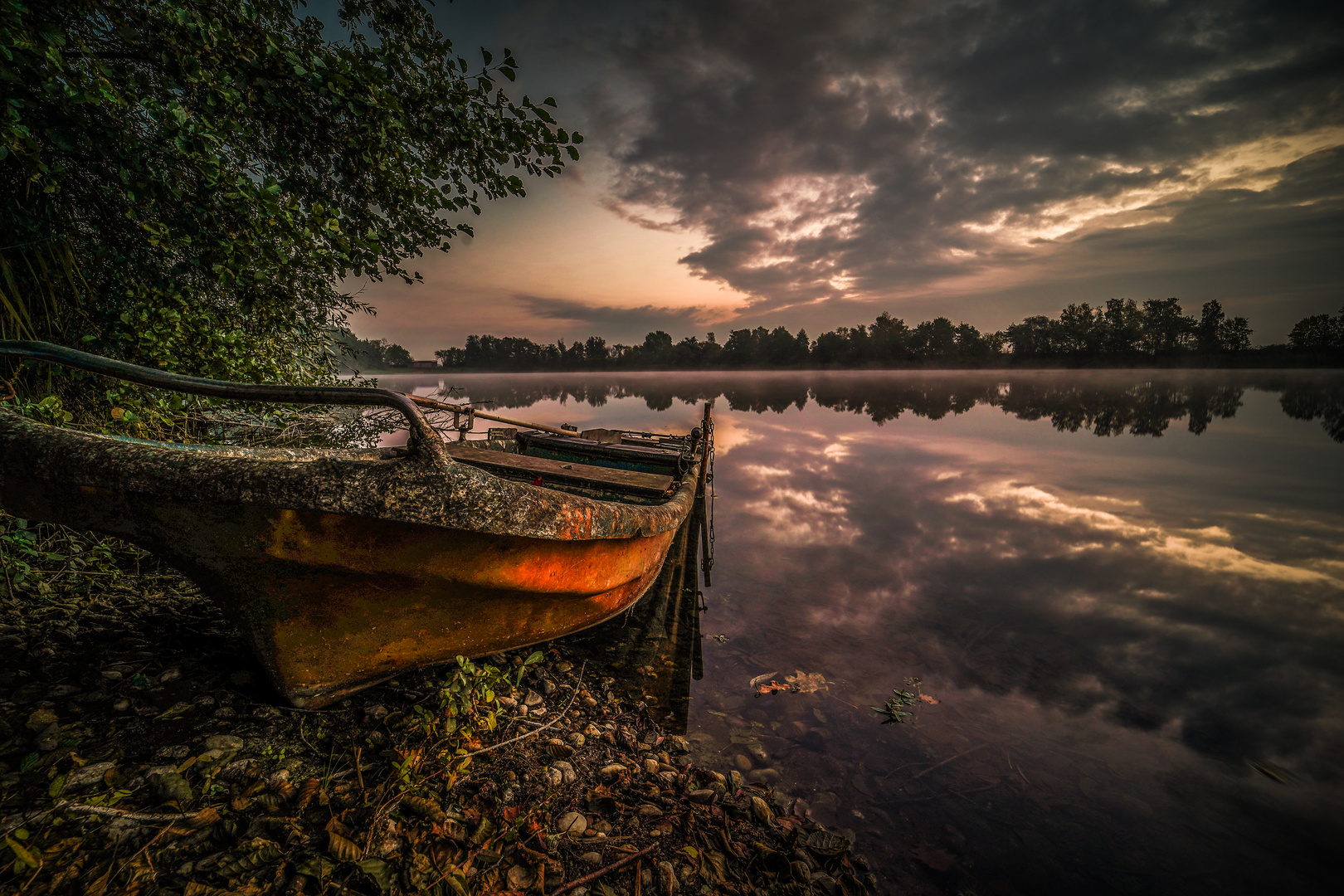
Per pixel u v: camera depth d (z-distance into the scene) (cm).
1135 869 265
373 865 166
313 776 199
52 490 190
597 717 303
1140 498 1097
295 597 212
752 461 1512
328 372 670
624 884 193
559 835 207
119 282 402
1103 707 408
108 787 174
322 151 424
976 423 2541
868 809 292
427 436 198
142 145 307
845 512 983
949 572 693
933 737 361
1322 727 389
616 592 367
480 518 208
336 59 345
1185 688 439
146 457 185
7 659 223
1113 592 635
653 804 242
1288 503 1062
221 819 172
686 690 360
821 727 364
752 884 215
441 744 229
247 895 150
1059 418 2806
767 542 809
